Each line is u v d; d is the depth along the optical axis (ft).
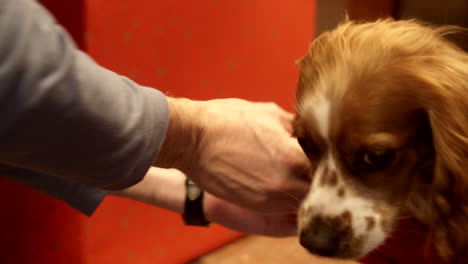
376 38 3.89
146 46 6.77
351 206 3.84
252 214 4.43
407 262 4.06
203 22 7.38
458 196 3.76
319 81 3.84
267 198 3.61
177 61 7.20
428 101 3.71
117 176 2.71
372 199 3.86
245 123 3.44
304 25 8.97
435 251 3.90
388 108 3.67
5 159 2.49
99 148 2.54
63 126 2.35
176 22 7.04
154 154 2.80
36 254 6.74
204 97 7.72
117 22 6.38
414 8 10.49
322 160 3.90
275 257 8.02
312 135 3.81
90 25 6.11
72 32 6.12
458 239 3.80
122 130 2.58
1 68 2.08
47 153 2.45
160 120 2.80
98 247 7.00
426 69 3.74
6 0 2.08
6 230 6.51
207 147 3.36
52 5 5.93
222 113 3.42
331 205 3.85
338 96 3.70
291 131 3.92
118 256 7.27
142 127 2.69
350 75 3.74
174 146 3.22
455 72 3.77
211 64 7.67
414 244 4.00
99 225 6.93
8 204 6.42
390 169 3.80
